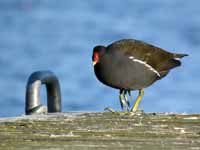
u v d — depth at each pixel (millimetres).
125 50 11266
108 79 11211
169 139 7371
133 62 11219
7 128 8055
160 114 9227
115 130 7887
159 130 7922
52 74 10688
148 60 11430
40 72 10539
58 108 10828
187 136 7566
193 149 6852
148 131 7848
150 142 7191
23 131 7852
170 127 8117
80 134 7641
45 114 9305
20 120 8633
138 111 10578
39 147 6918
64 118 8797
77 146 6957
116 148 6852
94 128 8023
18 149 6832
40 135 7578
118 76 11172
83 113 9414
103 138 7414
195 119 8711
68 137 7465
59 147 6914
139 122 8492
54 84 10758
